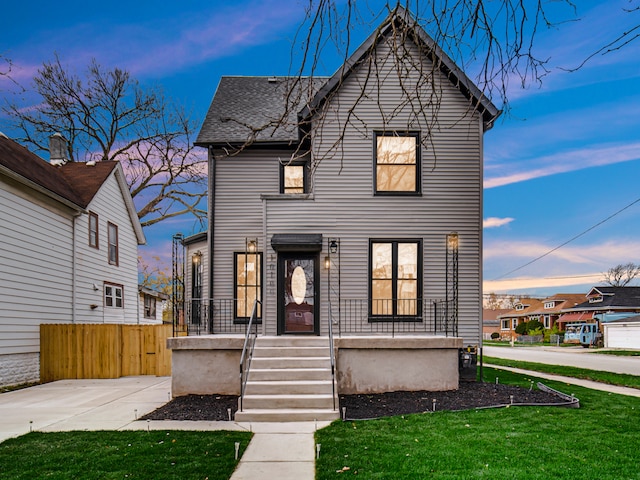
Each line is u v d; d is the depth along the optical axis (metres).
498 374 14.10
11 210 12.30
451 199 11.76
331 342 8.43
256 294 11.86
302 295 11.70
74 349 13.50
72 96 25.34
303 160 13.64
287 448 5.93
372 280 11.63
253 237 13.41
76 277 15.73
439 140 11.80
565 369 16.91
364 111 11.73
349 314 11.46
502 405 8.26
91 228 17.19
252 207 13.48
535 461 5.20
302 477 4.91
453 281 11.48
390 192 11.77
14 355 12.24
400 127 11.73
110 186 18.98
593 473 4.82
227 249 13.36
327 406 7.80
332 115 11.74
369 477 4.77
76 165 19.50
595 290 49.75
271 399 7.84
